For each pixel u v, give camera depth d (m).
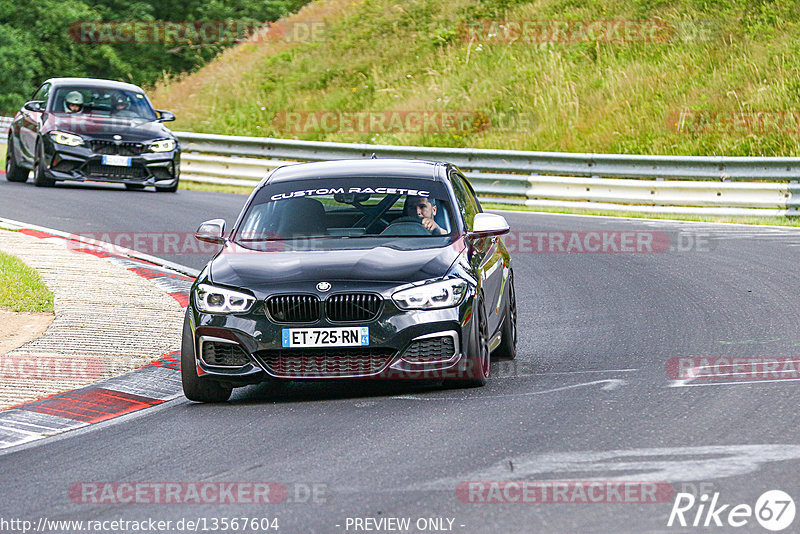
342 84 119.31
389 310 26.47
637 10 113.62
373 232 29.77
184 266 49.41
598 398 25.55
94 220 60.66
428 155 80.88
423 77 115.38
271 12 177.25
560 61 108.00
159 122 76.06
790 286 42.47
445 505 17.73
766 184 66.06
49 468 21.69
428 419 24.20
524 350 33.19
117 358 31.98
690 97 95.19
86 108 74.38
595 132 93.88
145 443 23.44
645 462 19.77
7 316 37.06
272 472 20.38
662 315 37.97
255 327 26.64
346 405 26.38
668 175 71.75
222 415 26.05
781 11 105.69
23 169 76.81
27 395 27.95
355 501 18.19
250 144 88.69
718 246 54.53
